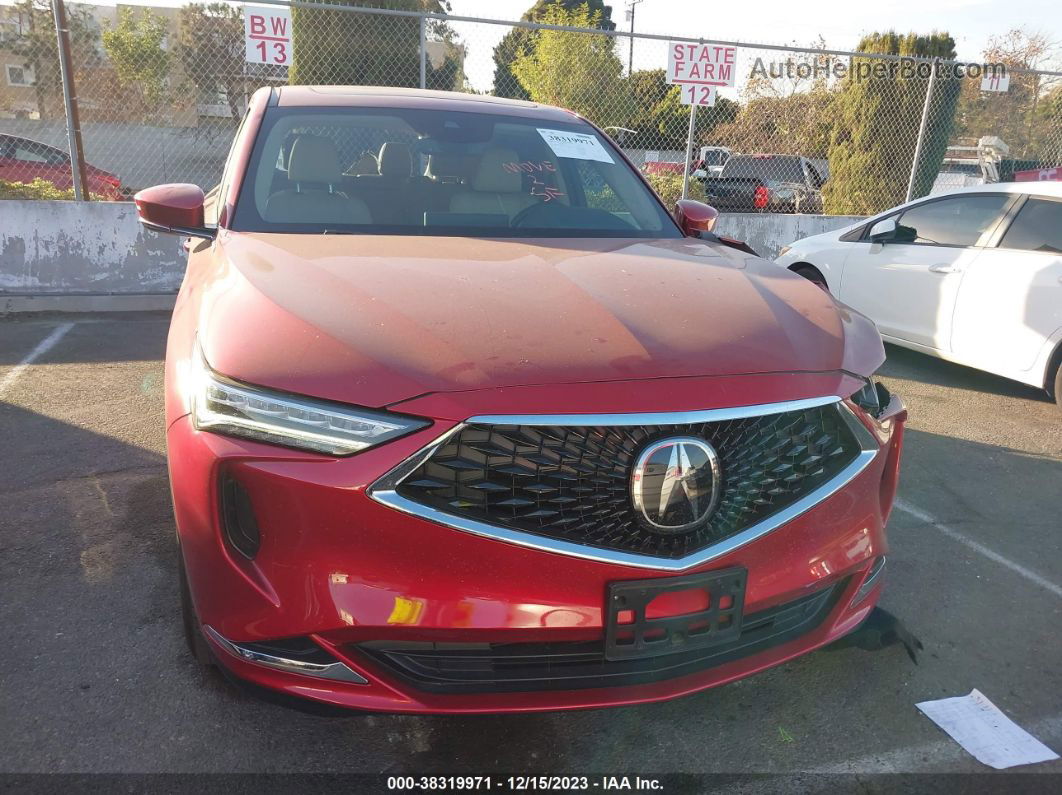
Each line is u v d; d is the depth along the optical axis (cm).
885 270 618
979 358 548
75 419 436
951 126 1111
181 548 200
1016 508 380
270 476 174
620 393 177
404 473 169
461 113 345
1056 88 1280
